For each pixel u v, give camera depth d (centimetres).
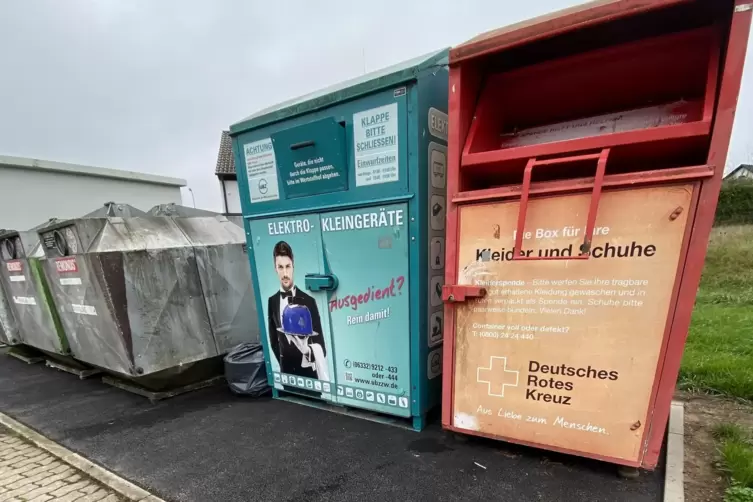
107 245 312
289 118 273
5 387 418
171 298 342
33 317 450
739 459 192
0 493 220
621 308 178
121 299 311
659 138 162
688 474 193
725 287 676
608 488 190
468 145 207
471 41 198
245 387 341
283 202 289
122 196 1156
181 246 352
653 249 168
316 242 276
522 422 209
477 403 221
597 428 191
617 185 170
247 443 259
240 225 461
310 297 288
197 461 241
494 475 206
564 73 207
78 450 266
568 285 187
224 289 383
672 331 169
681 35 172
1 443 286
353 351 274
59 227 338
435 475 210
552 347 196
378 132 235
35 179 956
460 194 209
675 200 161
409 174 229
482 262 208
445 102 249
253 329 412
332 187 259
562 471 205
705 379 296
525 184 185
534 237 192
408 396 255
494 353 212
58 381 430
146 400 354
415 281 238
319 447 247
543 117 222
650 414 179
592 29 191
